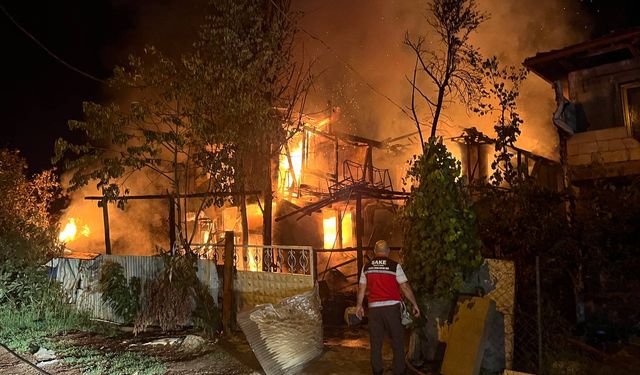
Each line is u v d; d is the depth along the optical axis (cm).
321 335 758
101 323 983
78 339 884
